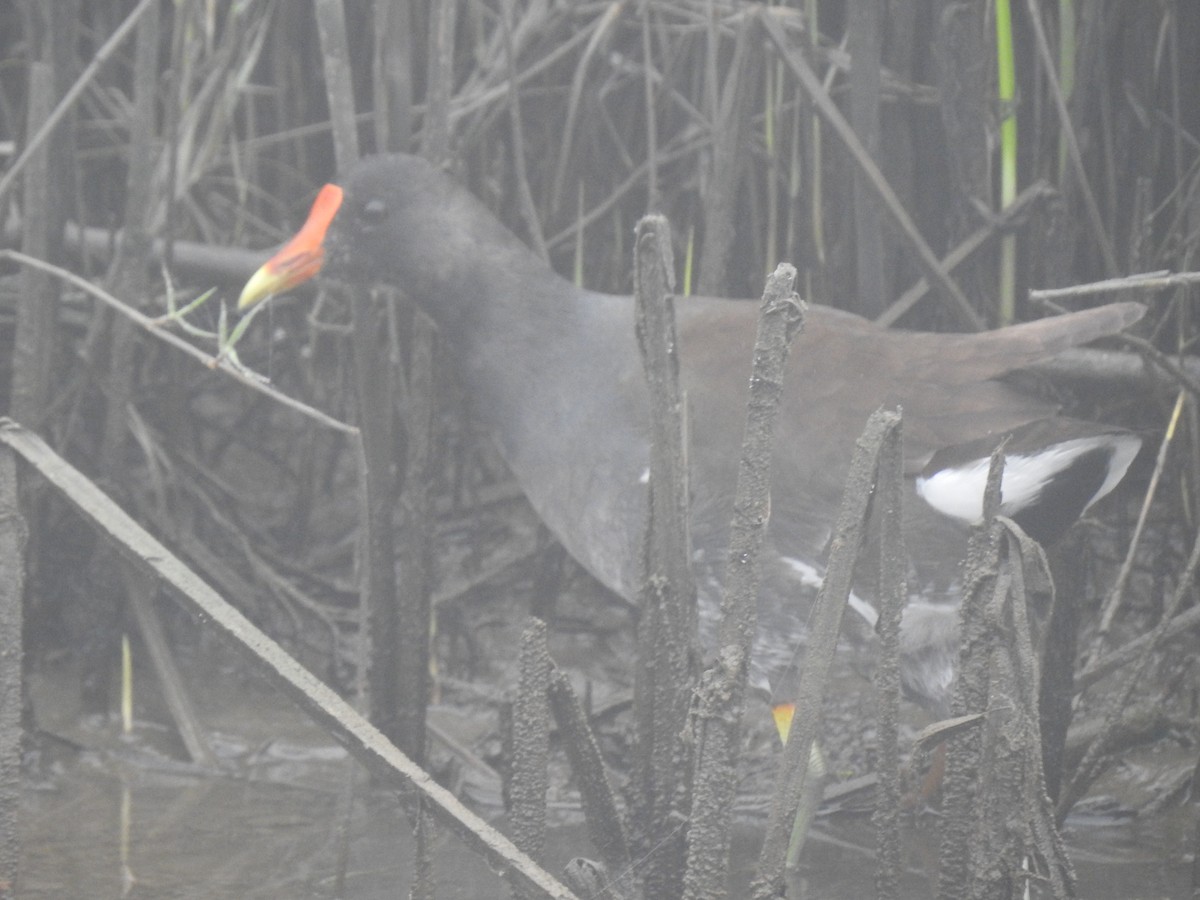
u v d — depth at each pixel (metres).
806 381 7.09
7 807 5.84
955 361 7.01
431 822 5.39
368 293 8.03
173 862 7.33
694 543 7.14
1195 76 8.98
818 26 9.73
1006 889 5.26
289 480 11.48
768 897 5.27
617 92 10.57
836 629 5.22
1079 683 7.61
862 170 8.11
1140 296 8.62
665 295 5.65
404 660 8.22
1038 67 8.64
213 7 10.84
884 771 5.48
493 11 10.89
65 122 9.18
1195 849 6.96
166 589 5.57
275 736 8.98
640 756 6.04
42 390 8.95
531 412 7.71
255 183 11.24
